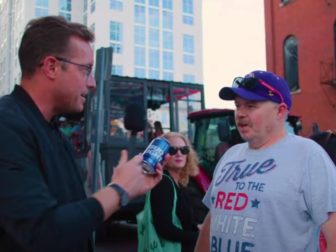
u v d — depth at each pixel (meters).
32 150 1.67
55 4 56.12
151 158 1.85
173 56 58.91
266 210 2.29
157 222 3.28
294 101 20.27
